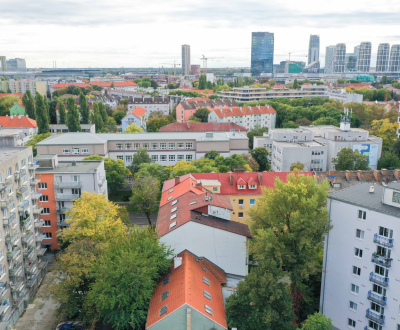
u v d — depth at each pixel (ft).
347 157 412.77
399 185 194.18
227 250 224.12
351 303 205.16
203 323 171.63
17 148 256.32
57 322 223.92
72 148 464.24
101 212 255.09
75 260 201.87
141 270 186.09
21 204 240.53
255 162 455.63
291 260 200.54
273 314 174.60
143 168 398.62
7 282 220.43
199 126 595.88
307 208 201.05
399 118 638.94
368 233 191.11
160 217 253.65
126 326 180.65
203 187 290.15
